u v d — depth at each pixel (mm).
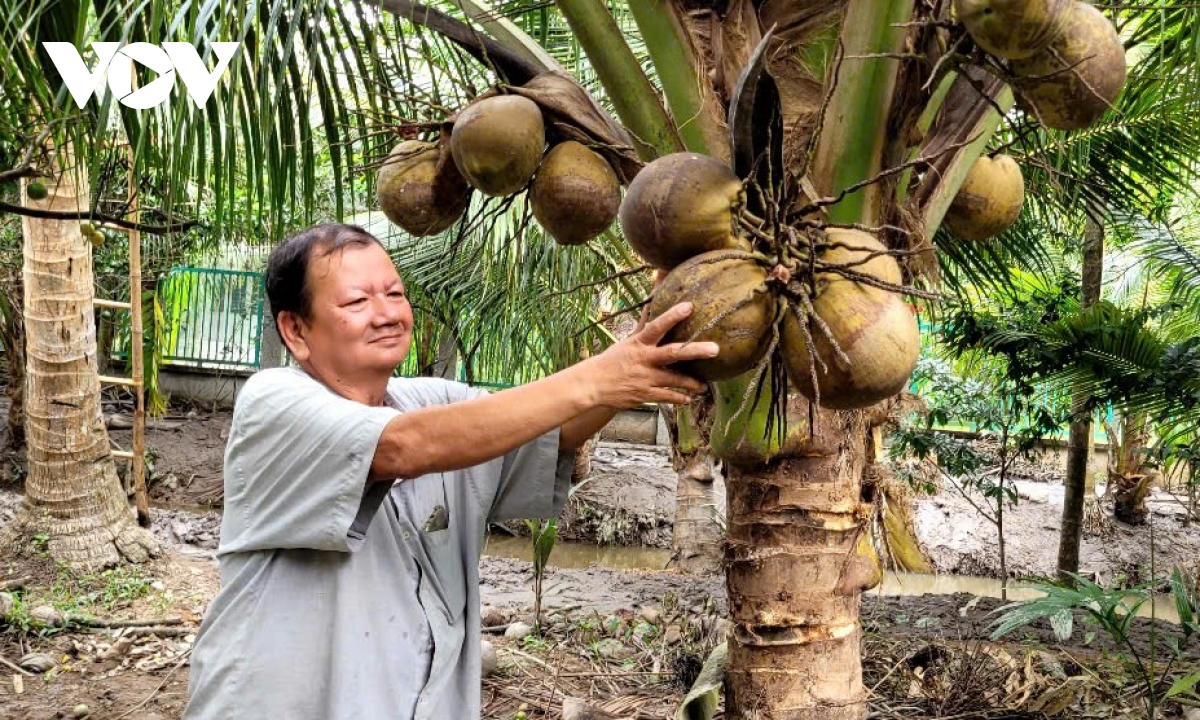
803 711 2434
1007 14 1721
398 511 2068
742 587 2500
